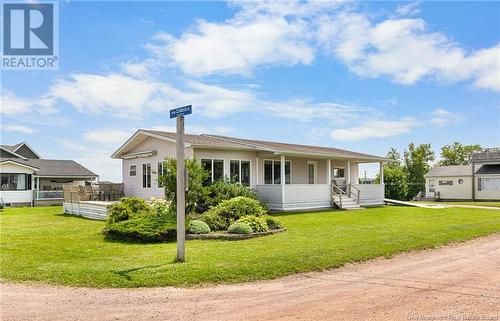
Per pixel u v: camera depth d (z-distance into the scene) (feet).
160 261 28.40
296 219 59.21
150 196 75.15
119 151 80.84
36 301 20.17
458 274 25.54
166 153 71.87
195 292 21.67
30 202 109.70
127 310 18.75
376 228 45.65
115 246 37.14
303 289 22.20
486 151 130.52
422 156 165.78
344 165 98.84
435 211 74.84
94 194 74.54
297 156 79.97
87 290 22.09
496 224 51.06
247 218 44.06
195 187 52.03
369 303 19.52
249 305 19.42
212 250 32.53
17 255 32.30
